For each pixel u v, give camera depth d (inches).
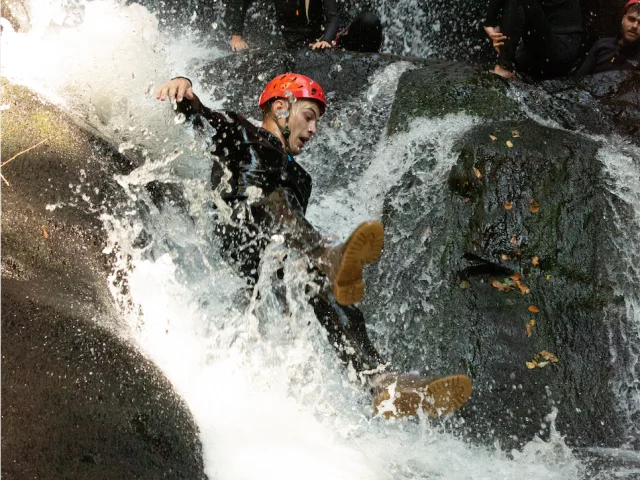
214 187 142.1
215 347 137.0
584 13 312.8
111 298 128.3
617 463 148.1
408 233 188.4
